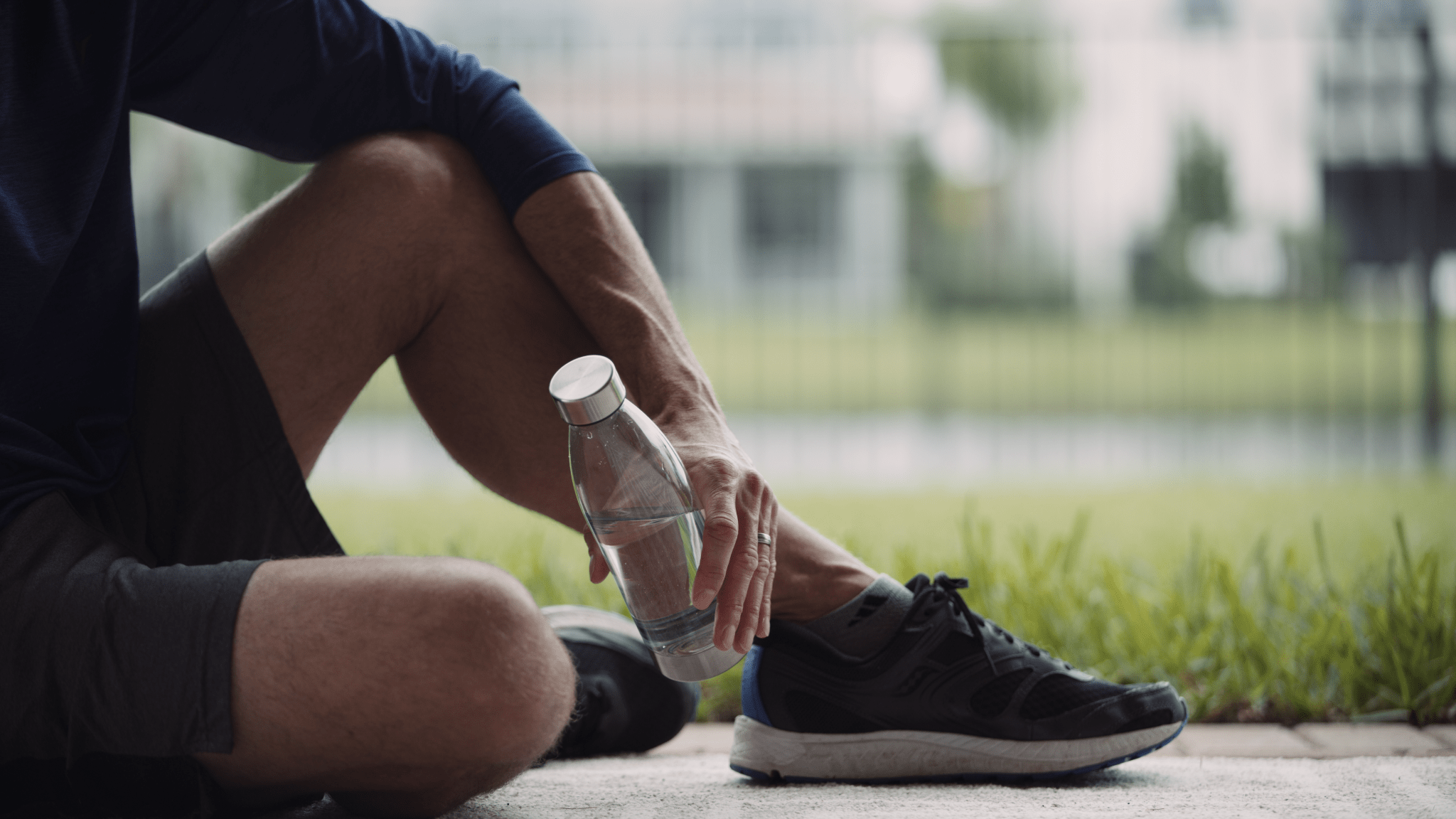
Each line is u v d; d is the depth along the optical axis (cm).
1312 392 1112
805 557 145
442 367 140
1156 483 616
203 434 131
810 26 1018
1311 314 1315
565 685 109
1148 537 373
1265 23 735
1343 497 490
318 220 135
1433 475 607
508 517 453
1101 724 139
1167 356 1373
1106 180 794
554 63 2125
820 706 143
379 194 135
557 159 140
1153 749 139
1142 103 789
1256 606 246
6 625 104
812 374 1477
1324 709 181
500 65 823
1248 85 752
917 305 1833
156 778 108
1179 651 204
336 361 136
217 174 1105
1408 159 1188
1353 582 255
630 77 2253
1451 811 122
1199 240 1684
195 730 102
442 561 105
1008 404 1259
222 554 130
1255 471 721
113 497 126
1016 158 1855
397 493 593
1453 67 933
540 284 140
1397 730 172
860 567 148
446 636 100
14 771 111
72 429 121
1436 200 702
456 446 142
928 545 348
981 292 1892
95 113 119
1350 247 1249
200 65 133
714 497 112
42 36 117
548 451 137
